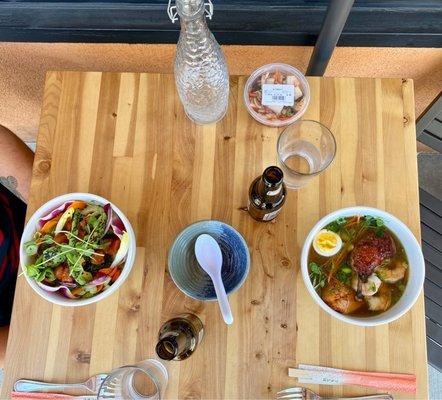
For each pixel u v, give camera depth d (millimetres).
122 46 1412
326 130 930
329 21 1053
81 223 835
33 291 904
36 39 1382
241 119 977
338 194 937
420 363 860
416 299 799
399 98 980
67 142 979
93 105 996
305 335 874
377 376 853
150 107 991
